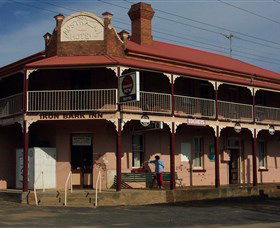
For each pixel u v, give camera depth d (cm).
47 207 1977
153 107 2477
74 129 2431
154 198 2203
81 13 2419
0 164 2628
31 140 2548
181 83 2752
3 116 2447
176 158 2719
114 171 2422
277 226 1519
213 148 2919
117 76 2188
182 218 1683
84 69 2411
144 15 3047
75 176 2416
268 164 3272
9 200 2202
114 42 2441
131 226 1469
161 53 2727
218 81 2625
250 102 3153
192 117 2481
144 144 2589
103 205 2062
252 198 2536
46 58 2422
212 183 2881
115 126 2219
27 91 2241
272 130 2948
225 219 1683
